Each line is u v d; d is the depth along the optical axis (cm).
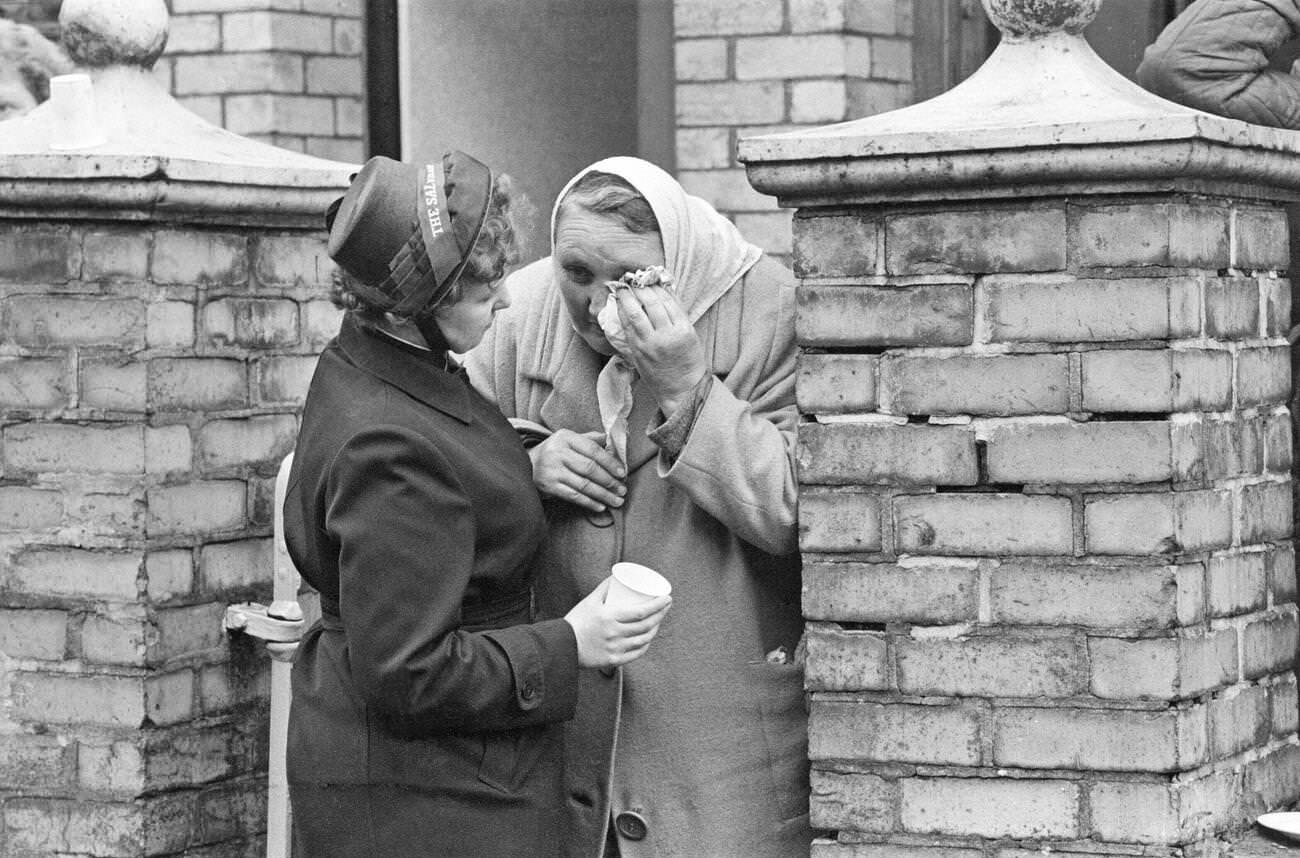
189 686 334
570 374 296
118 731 328
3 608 336
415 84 524
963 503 266
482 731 256
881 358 271
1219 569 271
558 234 278
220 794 341
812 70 468
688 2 483
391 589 244
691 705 287
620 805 290
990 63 279
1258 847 267
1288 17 341
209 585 337
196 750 336
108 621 327
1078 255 258
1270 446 289
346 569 246
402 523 246
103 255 326
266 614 330
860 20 464
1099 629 259
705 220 290
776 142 268
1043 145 253
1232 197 275
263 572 348
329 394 260
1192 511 261
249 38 515
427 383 261
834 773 275
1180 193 256
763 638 291
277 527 325
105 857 329
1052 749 262
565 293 281
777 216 478
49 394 330
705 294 288
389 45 525
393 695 244
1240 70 344
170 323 328
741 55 477
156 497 327
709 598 287
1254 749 282
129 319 324
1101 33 409
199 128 351
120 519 326
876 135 262
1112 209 256
